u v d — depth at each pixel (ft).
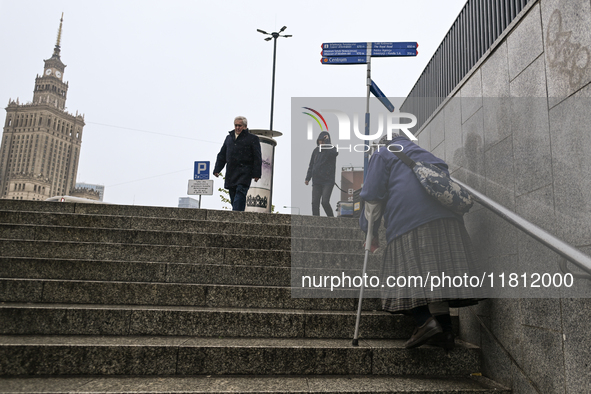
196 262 12.85
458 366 8.68
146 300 10.47
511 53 8.49
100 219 14.84
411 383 7.88
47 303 10.12
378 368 8.45
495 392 7.66
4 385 7.04
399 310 8.26
